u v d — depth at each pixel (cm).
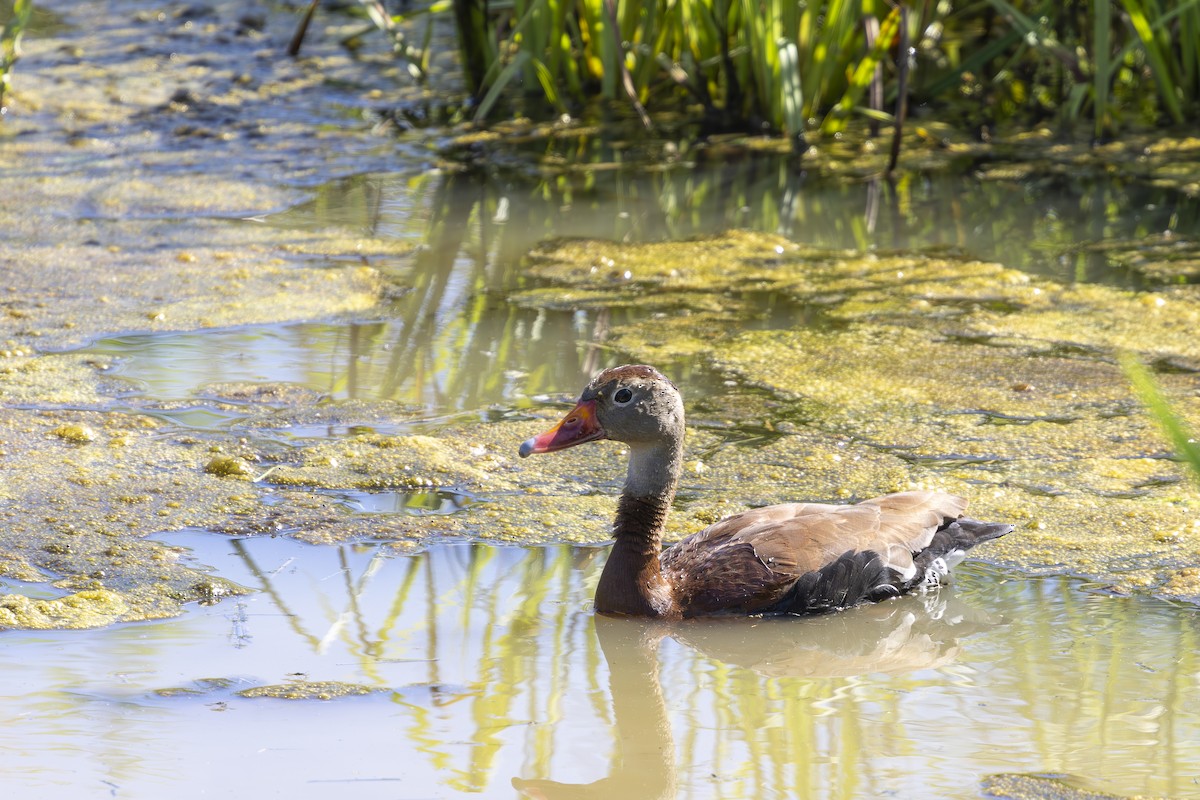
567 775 686
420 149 2084
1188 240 1661
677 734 730
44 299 1453
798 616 881
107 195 1830
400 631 844
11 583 898
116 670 789
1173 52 2130
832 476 1080
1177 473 1072
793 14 2048
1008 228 1723
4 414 1171
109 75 2447
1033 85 2350
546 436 894
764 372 1297
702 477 1083
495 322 1423
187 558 941
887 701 766
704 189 1902
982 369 1297
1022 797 660
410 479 1072
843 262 1617
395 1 2803
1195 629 841
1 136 2094
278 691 766
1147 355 1318
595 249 1659
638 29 2241
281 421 1174
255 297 1477
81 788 664
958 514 945
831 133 2125
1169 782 673
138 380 1254
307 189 1886
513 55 2311
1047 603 884
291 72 2483
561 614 876
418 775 683
